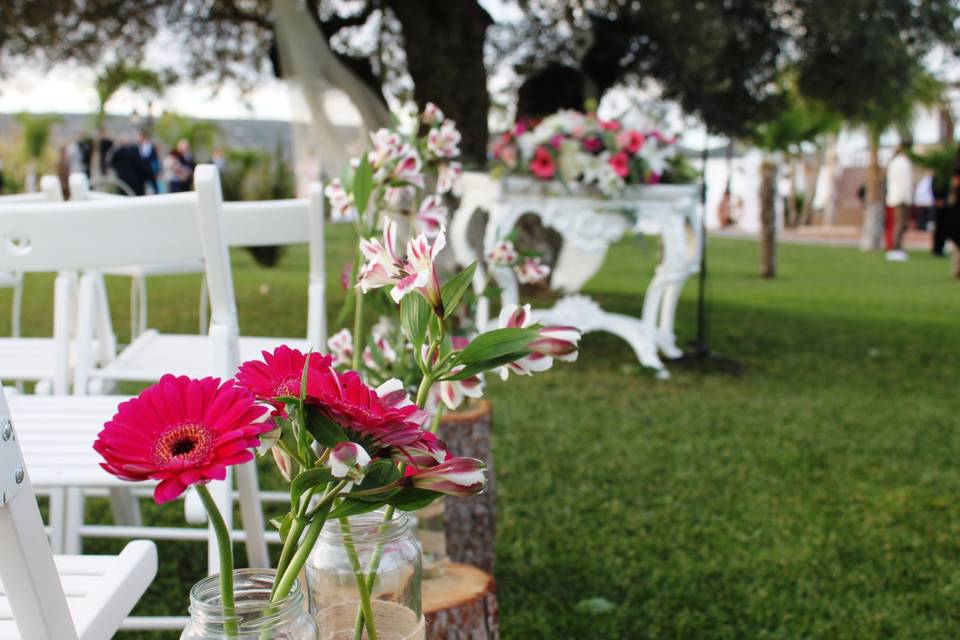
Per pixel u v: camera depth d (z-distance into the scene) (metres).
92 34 8.64
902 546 3.17
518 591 2.75
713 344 7.21
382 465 0.76
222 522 0.79
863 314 9.19
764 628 2.56
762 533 3.26
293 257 13.49
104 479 1.51
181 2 8.84
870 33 7.22
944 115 19.22
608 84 8.20
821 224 33.03
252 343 2.72
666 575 2.89
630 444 4.32
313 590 0.98
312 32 7.21
